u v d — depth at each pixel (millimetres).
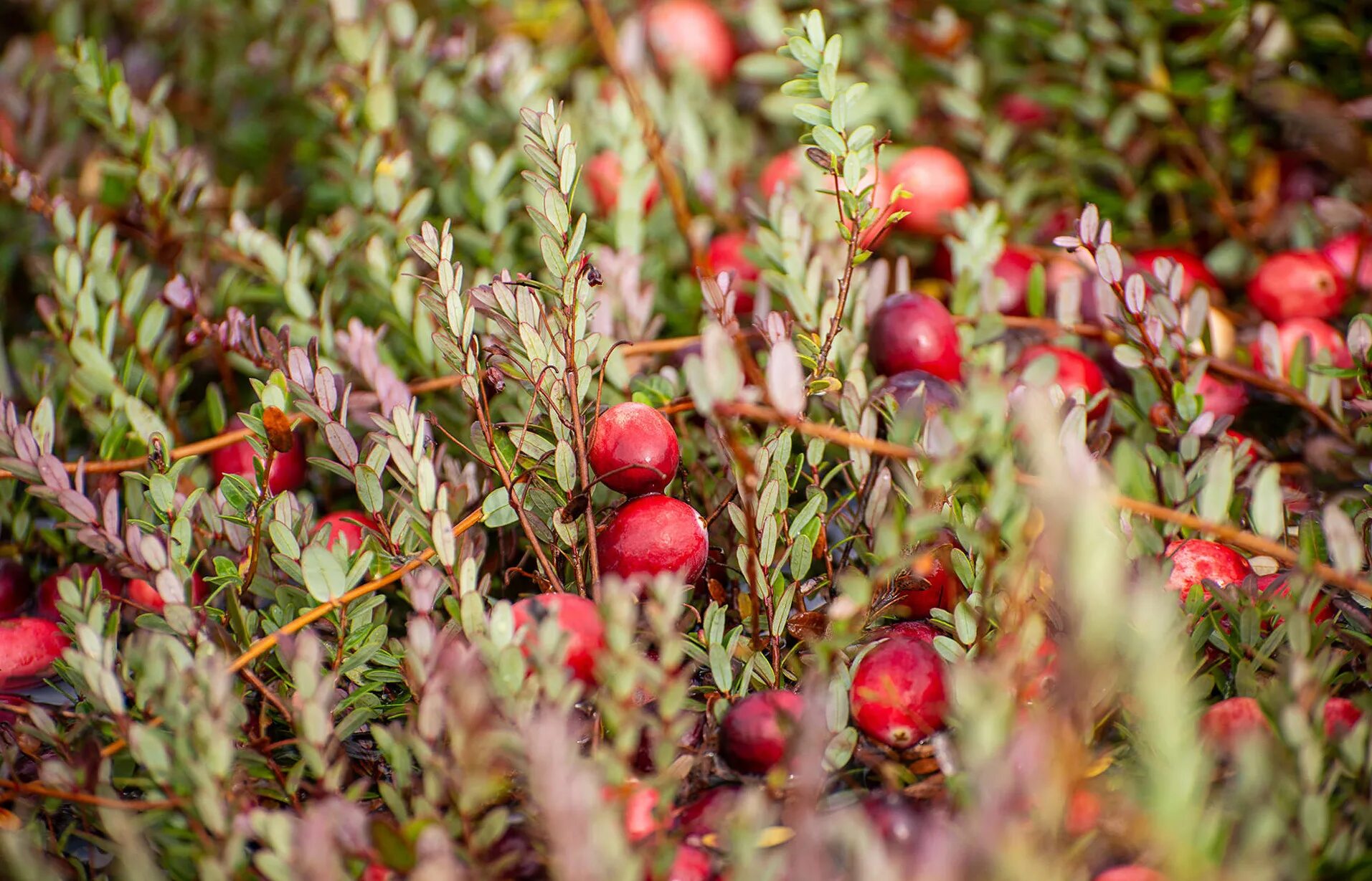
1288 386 463
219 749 378
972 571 411
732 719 394
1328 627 410
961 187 520
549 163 423
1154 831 364
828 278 480
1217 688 421
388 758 408
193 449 463
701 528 419
